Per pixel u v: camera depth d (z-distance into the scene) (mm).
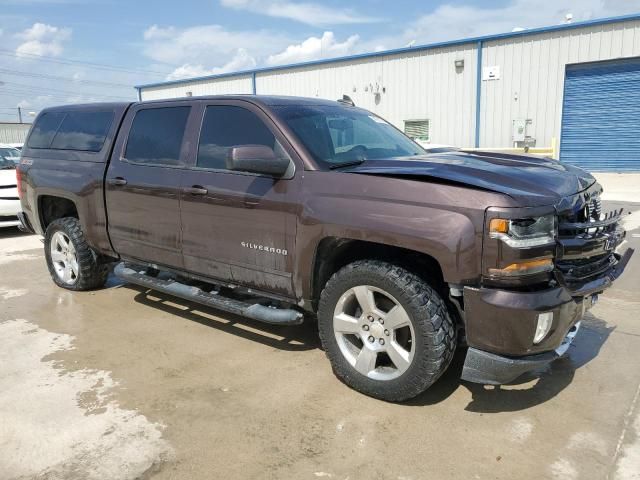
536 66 18000
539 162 3795
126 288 5801
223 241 3926
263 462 2721
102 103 5289
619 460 2691
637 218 9352
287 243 3527
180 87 28484
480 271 2809
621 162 17609
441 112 20125
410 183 3041
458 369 3736
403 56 20625
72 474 2635
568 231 3012
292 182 3498
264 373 3725
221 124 4043
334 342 3439
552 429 2990
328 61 22625
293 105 3980
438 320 3000
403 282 3043
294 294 3621
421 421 3084
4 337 4430
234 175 3828
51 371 3781
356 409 3223
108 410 3232
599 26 16797
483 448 2818
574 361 3859
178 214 4211
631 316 4762
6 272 6645
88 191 5004
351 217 3164
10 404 3311
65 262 5738
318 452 2799
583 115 17875
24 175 5781
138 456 2773
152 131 4566
